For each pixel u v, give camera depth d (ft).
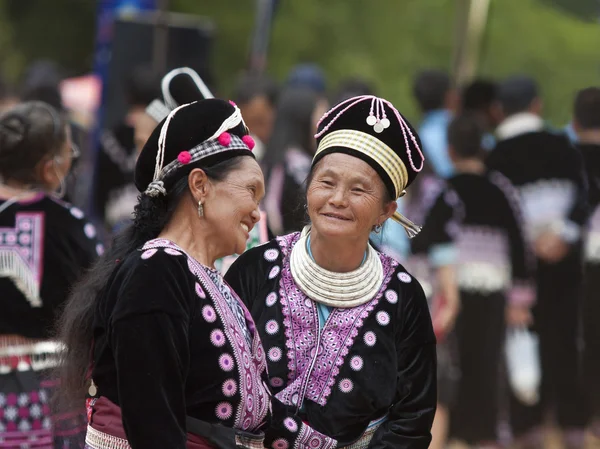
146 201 23.11
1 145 34.45
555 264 57.98
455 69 81.10
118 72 68.18
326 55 171.63
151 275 21.80
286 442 24.67
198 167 22.75
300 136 47.42
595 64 188.03
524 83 62.49
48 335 33.96
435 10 179.32
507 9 189.47
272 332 25.73
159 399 21.20
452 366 54.44
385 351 25.64
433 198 52.34
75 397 23.24
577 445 59.21
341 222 24.64
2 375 33.65
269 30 74.64
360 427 25.61
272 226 45.11
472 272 53.98
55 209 34.47
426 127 63.31
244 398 22.59
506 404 58.90
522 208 56.90
